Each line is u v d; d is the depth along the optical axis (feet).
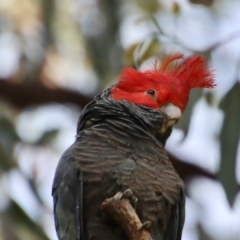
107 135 36.42
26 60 54.70
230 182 43.06
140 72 39.06
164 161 36.68
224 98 43.83
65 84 54.65
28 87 53.88
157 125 37.76
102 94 38.75
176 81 38.58
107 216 34.78
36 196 49.75
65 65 54.75
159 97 38.14
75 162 35.55
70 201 35.40
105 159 35.58
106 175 35.27
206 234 53.62
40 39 54.75
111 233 35.04
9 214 47.67
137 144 36.42
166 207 35.94
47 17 54.24
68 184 35.45
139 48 44.47
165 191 35.83
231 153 43.27
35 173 51.96
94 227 35.17
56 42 54.49
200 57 39.52
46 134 52.19
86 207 35.22
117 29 52.16
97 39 52.26
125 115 37.11
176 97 38.22
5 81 53.78
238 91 43.83
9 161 50.03
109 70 51.49
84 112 37.93
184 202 36.58
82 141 36.35
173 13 46.88
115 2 52.70
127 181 35.32
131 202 34.83
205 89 45.01
